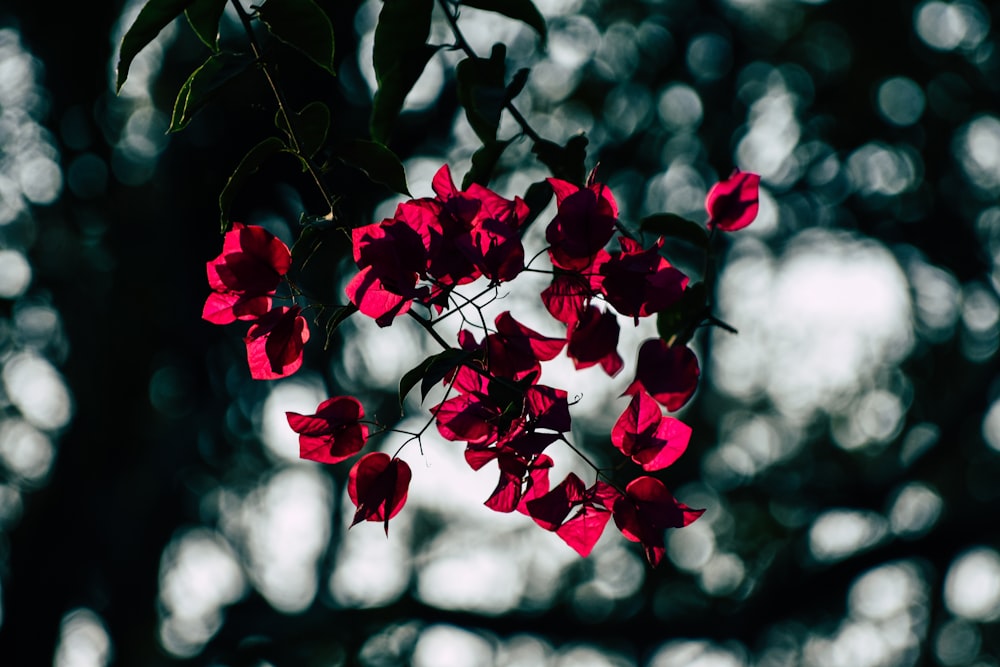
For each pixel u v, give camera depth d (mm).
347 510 10859
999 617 9938
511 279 1342
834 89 8758
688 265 9336
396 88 1638
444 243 1314
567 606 9953
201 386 8344
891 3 8336
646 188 9195
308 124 1469
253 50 1467
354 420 1417
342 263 6910
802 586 6430
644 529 1426
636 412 1493
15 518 8781
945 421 7465
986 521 5926
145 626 8008
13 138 8117
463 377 1405
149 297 7770
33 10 7605
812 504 8648
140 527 7902
